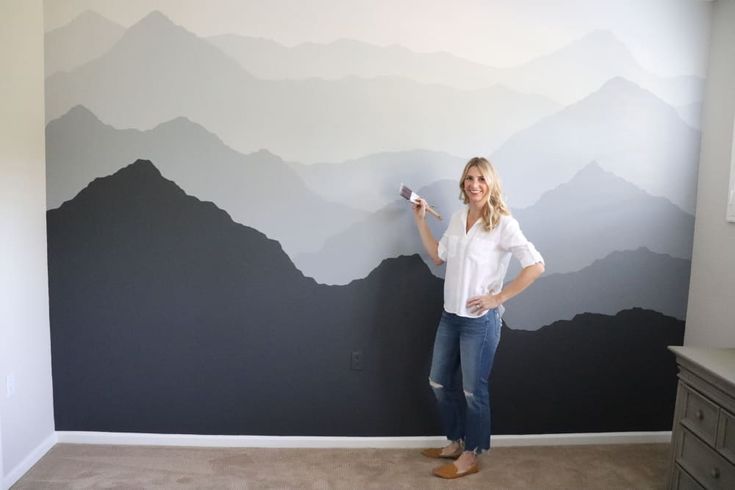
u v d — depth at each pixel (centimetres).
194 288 246
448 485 220
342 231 245
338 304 248
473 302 212
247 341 249
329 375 252
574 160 247
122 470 227
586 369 259
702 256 251
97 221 242
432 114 240
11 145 216
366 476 227
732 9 232
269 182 241
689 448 193
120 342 248
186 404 251
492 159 244
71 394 250
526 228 249
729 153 235
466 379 221
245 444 252
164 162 239
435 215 233
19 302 223
